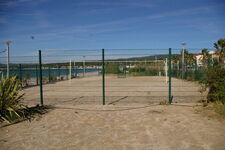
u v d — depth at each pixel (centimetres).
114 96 1156
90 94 1270
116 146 461
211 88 815
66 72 2792
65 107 834
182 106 808
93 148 454
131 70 3681
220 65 827
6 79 750
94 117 688
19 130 579
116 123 621
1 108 672
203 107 770
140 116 686
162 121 627
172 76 3045
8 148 463
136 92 1329
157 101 956
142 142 479
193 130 544
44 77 2467
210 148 437
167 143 469
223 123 591
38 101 1013
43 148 460
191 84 1827
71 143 483
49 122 645
